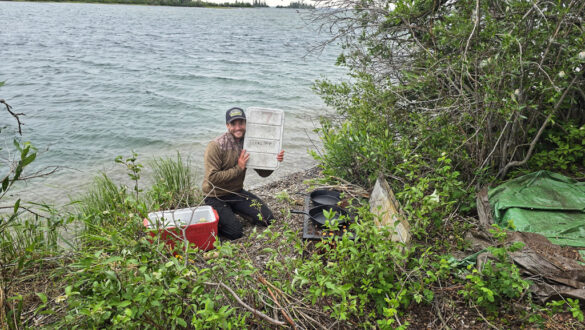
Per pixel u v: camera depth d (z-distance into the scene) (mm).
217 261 2873
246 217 4992
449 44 4699
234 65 24281
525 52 3840
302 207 5449
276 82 18266
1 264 3018
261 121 4758
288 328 2795
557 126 4703
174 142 10234
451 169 4449
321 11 5707
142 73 21156
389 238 3258
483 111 4223
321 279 2617
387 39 5652
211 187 4750
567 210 3781
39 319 3035
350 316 3014
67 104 14172
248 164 4840
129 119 12281
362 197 4473
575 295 2809
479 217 3959
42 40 37656
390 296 2994
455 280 3182
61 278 3432
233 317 2684
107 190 5793
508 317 2857
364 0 5418
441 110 4633
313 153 5043
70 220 3338
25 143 2379
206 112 13273
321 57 27562
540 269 3008
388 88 5555
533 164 4512
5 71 20734
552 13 3820
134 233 3342
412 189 3242
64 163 8680
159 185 4629
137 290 2355
